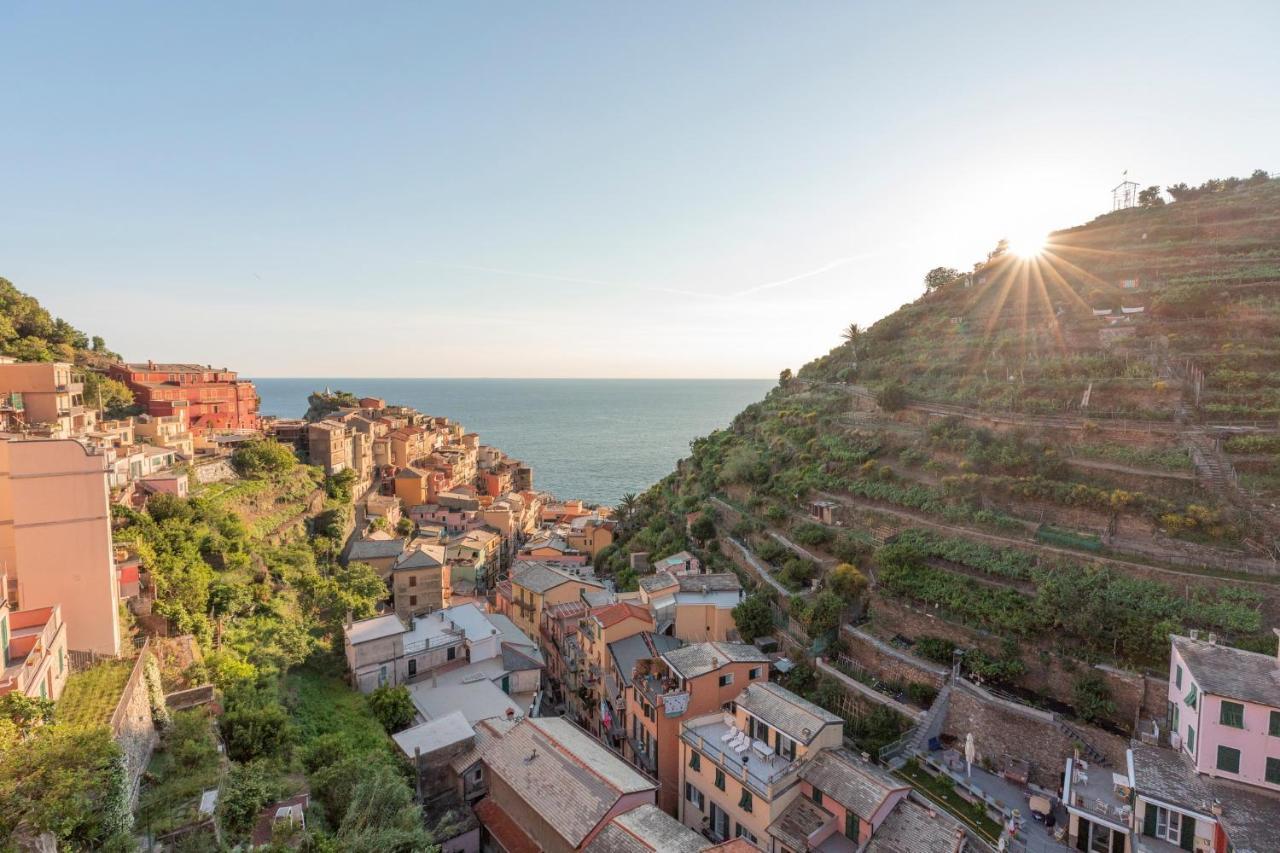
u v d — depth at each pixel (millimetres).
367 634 47844
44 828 17203
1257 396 51500
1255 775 31094
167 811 23484
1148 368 58219
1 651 26375
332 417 134750
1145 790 31453
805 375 106125
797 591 56031
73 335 107375
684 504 82875
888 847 31469
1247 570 41469
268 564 60688
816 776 35719
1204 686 32438
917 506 56844
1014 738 39969
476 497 124812
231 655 41750
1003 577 47375
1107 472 50594
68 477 32031
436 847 28047
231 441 94438
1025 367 67312
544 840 34062
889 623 50312
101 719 25625
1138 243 87625
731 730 41188
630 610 55781
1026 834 34250
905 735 41844
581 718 56656
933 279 115250
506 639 57656
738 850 29312
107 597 32906
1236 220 83812
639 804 34656
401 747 37781
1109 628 40438
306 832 24547
